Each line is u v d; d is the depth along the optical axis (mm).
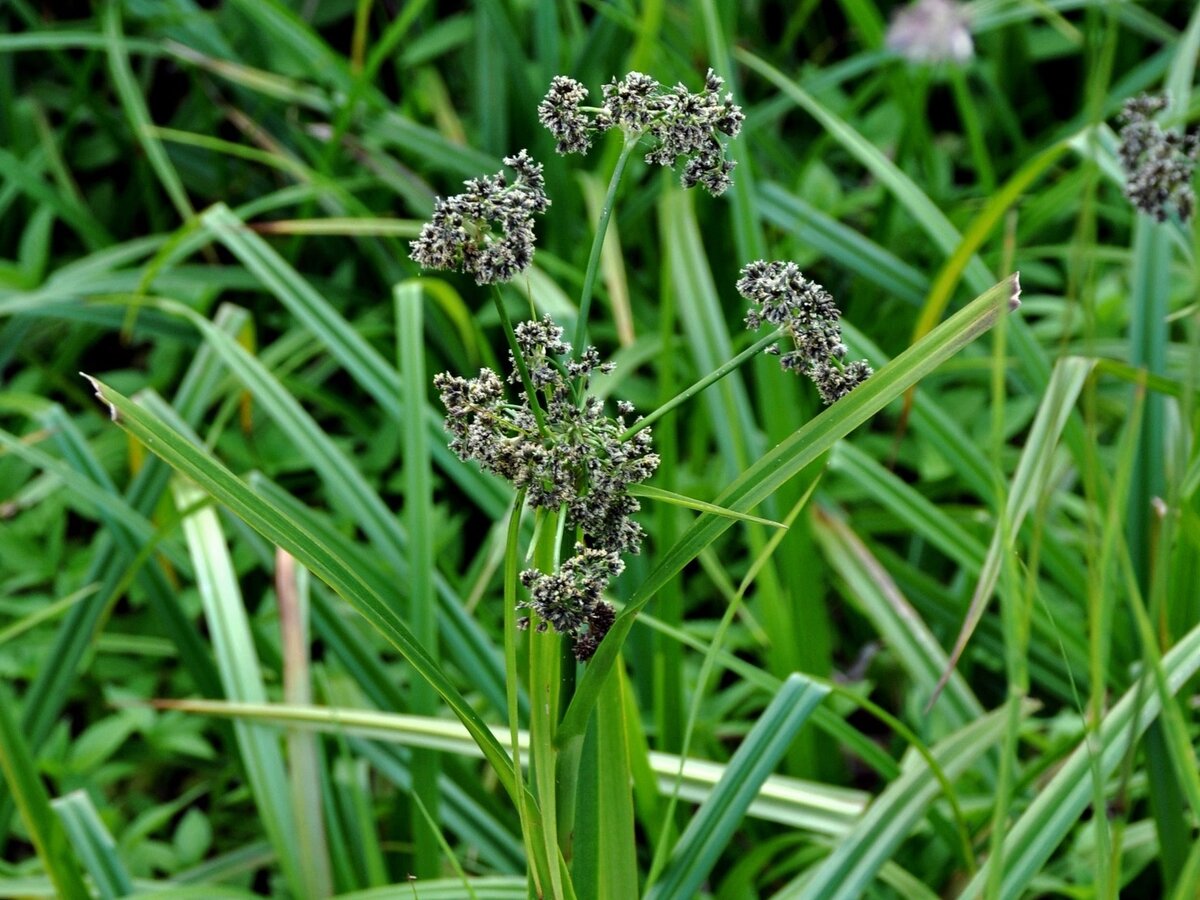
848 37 2797
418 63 2648
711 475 2045
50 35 2336
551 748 1070
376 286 2539
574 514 1046
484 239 1032
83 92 2535
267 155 2193
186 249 2172
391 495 2238
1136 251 1584
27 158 2633
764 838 1576
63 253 2740
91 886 1510
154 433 1055
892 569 1710
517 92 2330
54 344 2514
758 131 2404
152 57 2727
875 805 1300
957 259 1660
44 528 2008
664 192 1825
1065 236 2533
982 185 2236
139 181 2646
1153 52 2986
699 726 1618
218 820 1832
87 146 2709
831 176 2346
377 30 2844
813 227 2051
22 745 1354
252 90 2582
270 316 2475
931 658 1545
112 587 1628
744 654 1953
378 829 1760
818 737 1627
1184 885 1195
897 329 2256
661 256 2428
